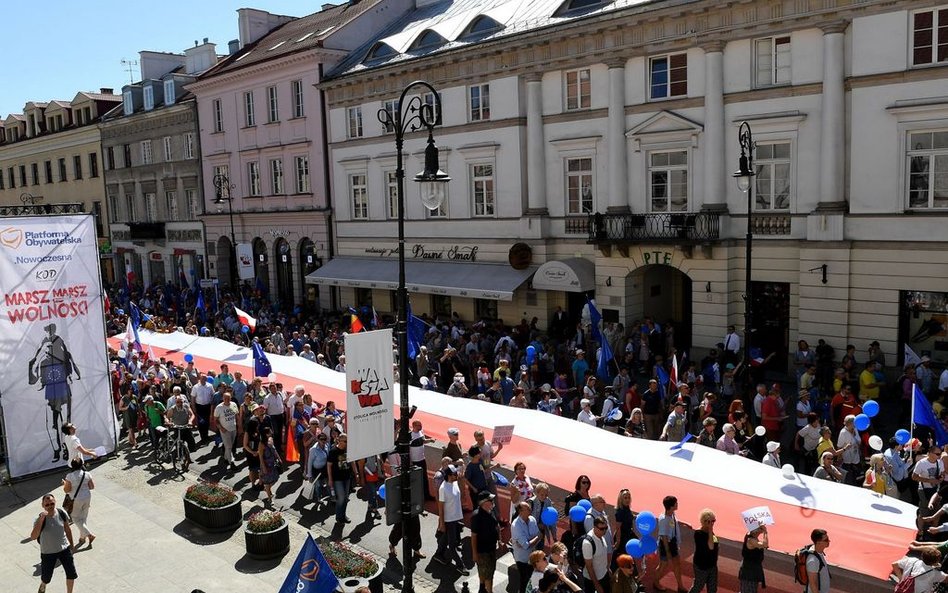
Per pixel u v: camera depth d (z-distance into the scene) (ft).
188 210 163.94
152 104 169.99
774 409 56.29
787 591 34.96
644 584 39.09
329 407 57.67
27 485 61.52
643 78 86.43
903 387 62.59
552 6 97.71
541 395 65.82
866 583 32.55
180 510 54.39
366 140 119.85
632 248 88.17
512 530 38.91
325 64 126.52
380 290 121.60
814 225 75.61
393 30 129.90
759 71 78.89
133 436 70.23
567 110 94.17
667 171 86.43
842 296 74.69
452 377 78.43
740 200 81.10
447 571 43.98
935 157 69.10
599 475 42.73
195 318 120.16
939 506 40.01
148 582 43.39
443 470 44.32
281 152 136.26
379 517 51.60
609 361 67.46
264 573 44.21
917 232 70.23
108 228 191.21
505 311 103.55
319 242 132.57
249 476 60.39
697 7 79.46
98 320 66.49
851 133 73.15
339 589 31.91
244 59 147.84
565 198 95.96
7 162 224.74
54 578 44.45
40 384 63.36
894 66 69.87
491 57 99.86
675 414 52.95
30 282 62.59
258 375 67.10
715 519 36.01
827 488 38.32
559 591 33.27
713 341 83.66
